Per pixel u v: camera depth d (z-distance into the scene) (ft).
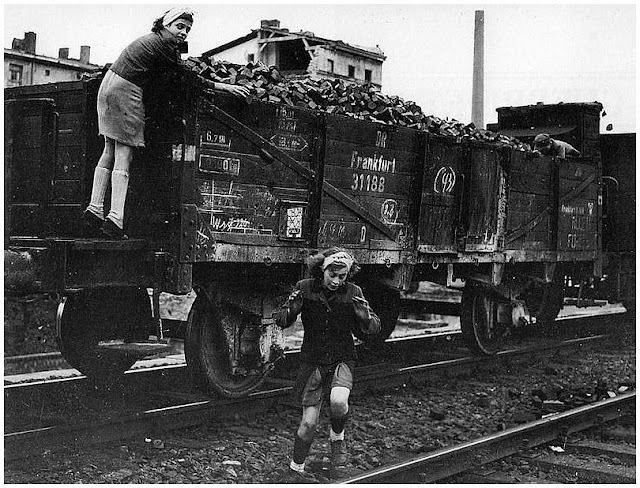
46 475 17.30
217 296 23.15
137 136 20.81
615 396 26.94
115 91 20.48
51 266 20.67
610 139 45.50
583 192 39.45
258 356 24.25
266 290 24.36
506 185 33.19
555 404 25.58
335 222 25.18
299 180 24.11
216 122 21.50
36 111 24.17
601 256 41.34
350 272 17.99
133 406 22.94
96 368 24.95
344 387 17.35
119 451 19.17
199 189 21.16
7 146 24.13
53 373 30.48
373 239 26.73
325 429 21.98
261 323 24.25
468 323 33.76
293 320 17.48
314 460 19.15
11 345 35.40
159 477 17.61
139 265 21.58
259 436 21.27
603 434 22.80
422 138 28.37
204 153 21.22
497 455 20.13
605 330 45.27
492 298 34.76
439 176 29.48
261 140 22.61
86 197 23.44
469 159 30.81
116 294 24.94
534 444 21.29
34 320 36.73
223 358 23.80
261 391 25.22
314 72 60.13
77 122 23.81
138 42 20.56
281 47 62.95
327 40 61.31
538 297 41.04
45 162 24.09
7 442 17.87
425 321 55.01
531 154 34.83
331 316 17.39
